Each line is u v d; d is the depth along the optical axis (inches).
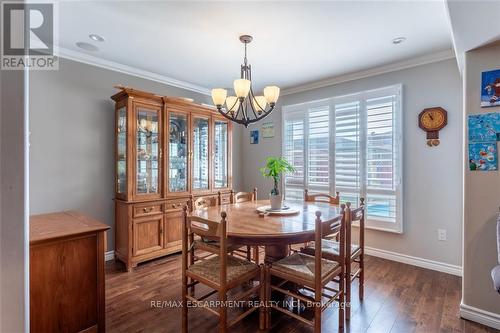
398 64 120.3
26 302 40.5
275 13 81.0
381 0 74.3
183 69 131.5
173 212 129.2
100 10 79.7
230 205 109.0
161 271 113.6
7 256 38.7
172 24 88.0
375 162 127.0
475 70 77.0
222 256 65.7
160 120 124.8
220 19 84.7
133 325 76.0
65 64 112.0
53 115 109.3
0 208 38.1
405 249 120.6
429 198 113.7
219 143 154.6
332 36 95.7
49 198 108.7
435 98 111.7
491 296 74.8
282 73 135.0
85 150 118.3
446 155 109.4
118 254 121.1
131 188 115.0
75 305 66.0
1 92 37.9
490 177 75.1
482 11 59.6
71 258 65.5
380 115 125.4
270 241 73.3
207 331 73.9
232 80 149.8
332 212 92.4
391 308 84.5
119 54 113.7
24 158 40.0
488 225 75.3
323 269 72.0
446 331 73.2
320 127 146.8
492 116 74.4
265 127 173.6
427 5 76.6
